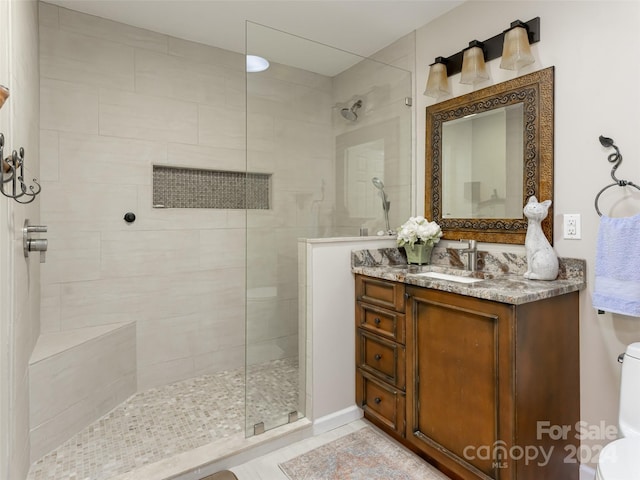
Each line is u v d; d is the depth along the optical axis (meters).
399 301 1.88
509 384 1.40
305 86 2.51
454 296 1.60
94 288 2.40
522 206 1.88
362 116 2.67
